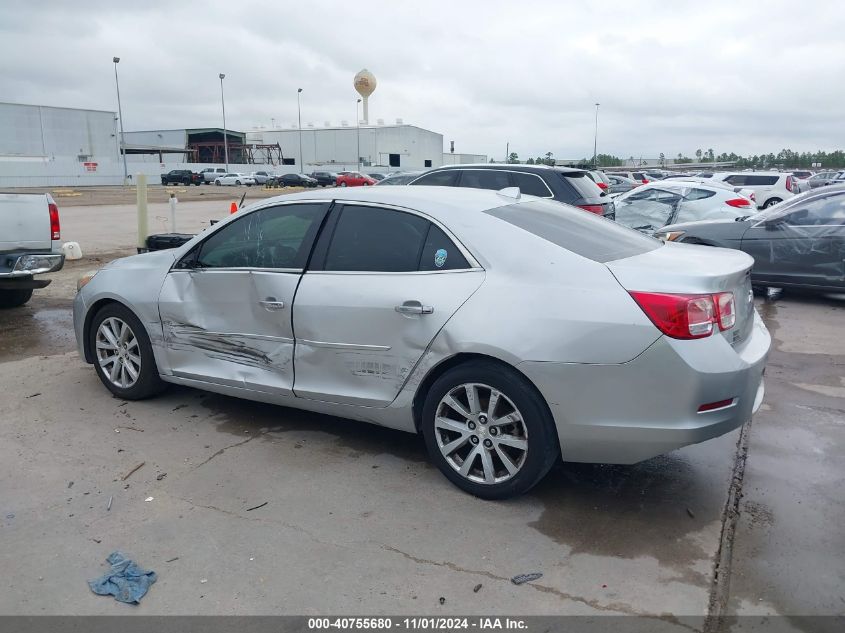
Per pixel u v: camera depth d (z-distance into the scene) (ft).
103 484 13.24
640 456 11.67
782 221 30.22
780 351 22.79
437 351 12.60
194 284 15.85
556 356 11.53
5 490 12.98
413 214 13.55
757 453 14.82
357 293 13.47
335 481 13.43
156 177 219.41
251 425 16.16
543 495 12.94
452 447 12.92
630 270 11.73
